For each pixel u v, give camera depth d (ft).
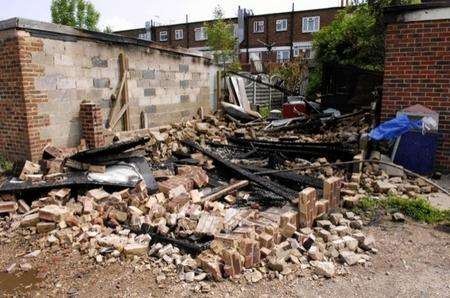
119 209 16.39
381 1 48.37
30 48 22.44
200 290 10.87
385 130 21.12
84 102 26.45
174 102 37.40
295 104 46.68
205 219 14.42
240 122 43.98
